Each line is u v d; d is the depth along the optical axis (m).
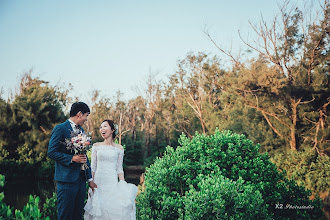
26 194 17.91
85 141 3.46
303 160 15.70
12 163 24.05
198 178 5.40
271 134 20.56
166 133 33.91
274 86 18.36
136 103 37.66
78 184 3.55
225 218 4.55
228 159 6.20
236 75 21.42
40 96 27.19
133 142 35.81
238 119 24.53
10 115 26.22
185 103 32.78
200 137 6.56
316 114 18.55
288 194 6.69
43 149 25.77
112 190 4.29
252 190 5.46
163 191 5.43
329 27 17.67
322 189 13.88
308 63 18.39
